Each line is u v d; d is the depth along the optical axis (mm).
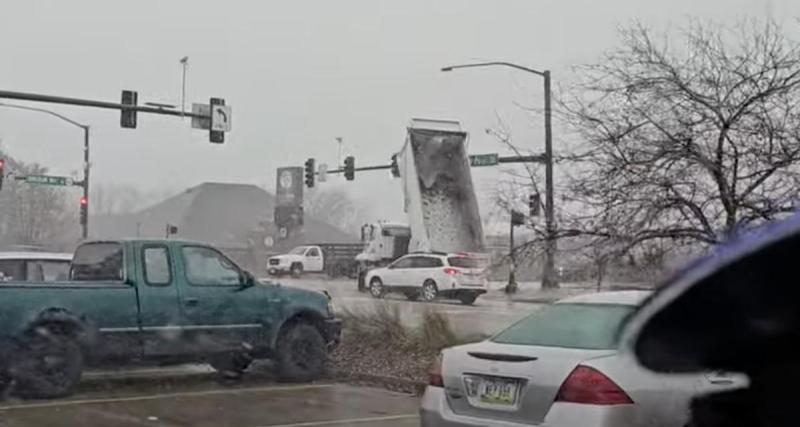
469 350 6789
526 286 33656
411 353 12953
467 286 28578
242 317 11844
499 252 23938
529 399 6227
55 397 10570
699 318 4785
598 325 6637
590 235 11359
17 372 10344
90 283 10898
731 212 10578
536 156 13203
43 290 10562
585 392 5953
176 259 11508
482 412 6477
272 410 10055
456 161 31547
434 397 6801
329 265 48875
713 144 10742
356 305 16500
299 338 12250
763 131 10562
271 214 98938
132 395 11016
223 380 12344
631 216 11031
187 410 10000
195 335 11461
